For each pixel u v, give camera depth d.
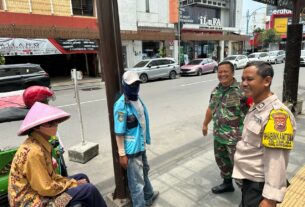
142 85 15.18
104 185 3.93
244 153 2.01
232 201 3.34
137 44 21.17
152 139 5.77
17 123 7.59
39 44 15.52
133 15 20.62
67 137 6.20
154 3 22.25
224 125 3.11
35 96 2.87
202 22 28.27
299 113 6.81
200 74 20.20
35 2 15.59
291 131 1.73
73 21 17.31
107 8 2.86
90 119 7.74
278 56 29.48
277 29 43.94
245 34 35.50
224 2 31.11
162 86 14.43
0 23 14.27
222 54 31.03
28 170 1.99
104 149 5.35
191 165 4.39
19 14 14.95
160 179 3.96
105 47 2.94
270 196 1.73
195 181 3.87
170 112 8.30
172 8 23.31
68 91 13.85
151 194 3.34
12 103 3.37
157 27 22.78
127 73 2.82
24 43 14.94
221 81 3.04
